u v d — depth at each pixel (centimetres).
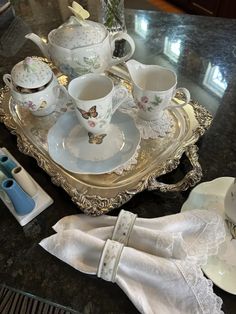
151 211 58
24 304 59
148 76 69
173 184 60
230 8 204
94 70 71
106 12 89
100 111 59
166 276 45
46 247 51
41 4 118
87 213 55
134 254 46
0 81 87
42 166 64
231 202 49
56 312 58
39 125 73
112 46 73
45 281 50
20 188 54
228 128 71
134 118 71
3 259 53
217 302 44
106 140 66
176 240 48
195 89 81
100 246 48
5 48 99
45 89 67
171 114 72
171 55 92
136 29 102
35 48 98
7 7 112
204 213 52
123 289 46
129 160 62
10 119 75
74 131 68
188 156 65
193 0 230
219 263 49
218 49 93
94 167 61
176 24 104
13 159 66
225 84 82
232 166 64
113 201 57
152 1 254
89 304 47
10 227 57
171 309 44
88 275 50
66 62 69
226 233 52
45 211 59
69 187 59
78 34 67
